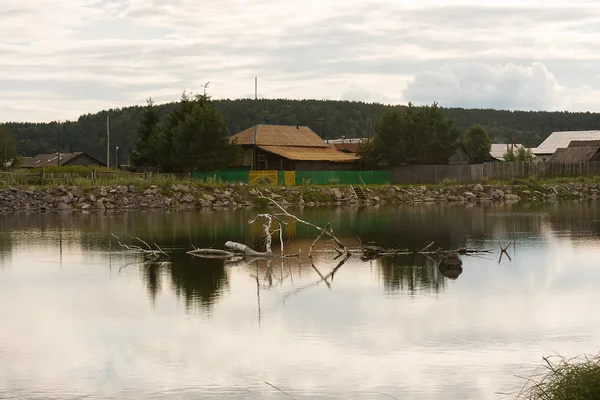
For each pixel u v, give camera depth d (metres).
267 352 16.02
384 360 15.42
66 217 51.62
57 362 15.48
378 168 84.62
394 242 35.97
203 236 38.56
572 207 63.44
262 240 36.81
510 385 13.88
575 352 15.84
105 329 18.06
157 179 65.88
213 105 78.69
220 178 71.31
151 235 39.00
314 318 19.03
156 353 16.03
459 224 45.81
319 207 63.97
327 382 14.14
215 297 21.86
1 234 39.69
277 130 85.94
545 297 21.62
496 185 78.62
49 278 25.34
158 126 89.00
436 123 86.06
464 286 23.48
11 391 13.78
